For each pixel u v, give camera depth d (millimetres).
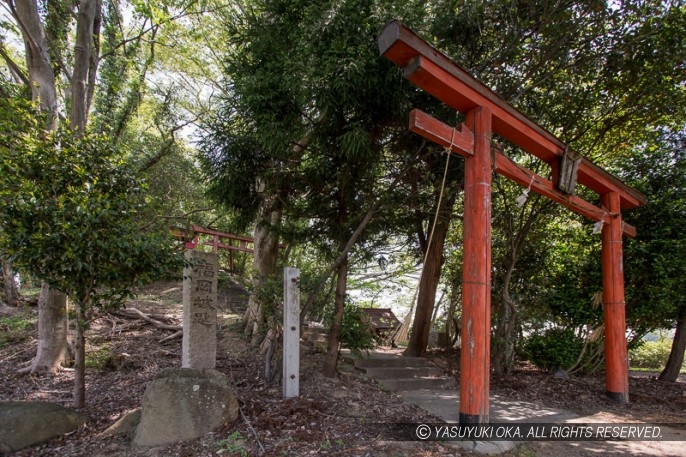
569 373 7695
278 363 5465
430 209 6855
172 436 3557
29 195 3488
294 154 6223
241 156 5797
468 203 4246
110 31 8773
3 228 3656
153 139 10758
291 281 5023
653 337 13438
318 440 3723
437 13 6246
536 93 7098
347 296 6273
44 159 3754
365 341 5793
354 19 4891
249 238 12398
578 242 8141
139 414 4012
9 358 6336
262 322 6133
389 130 5859
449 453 3625
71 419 3854
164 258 4098
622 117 6980
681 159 7480
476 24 6398
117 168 4004
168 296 10984
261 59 5684
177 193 10719
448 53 6594
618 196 6770
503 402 5820
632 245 7496
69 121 6156
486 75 6691
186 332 5391
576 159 5664
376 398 5305
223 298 10219
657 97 6543
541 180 5379
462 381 3986
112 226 3711
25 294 10062
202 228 10336
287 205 6227
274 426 3914
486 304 4043
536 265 8070
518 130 4824
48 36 7559
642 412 5781
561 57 6477
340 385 5559
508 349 7398
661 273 6984
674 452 4191
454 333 9742
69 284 3799
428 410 4996
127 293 4051
